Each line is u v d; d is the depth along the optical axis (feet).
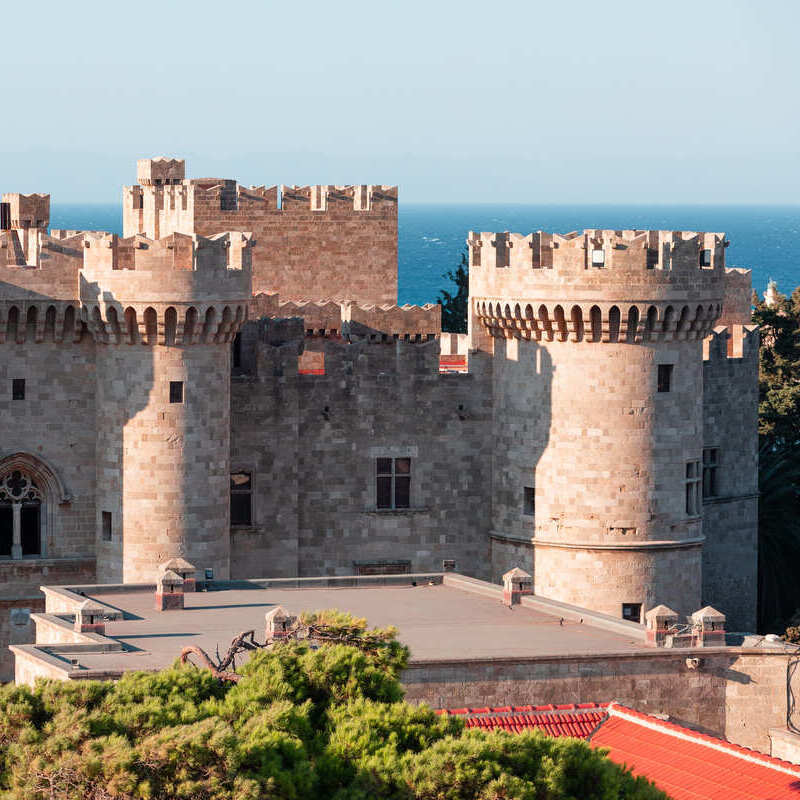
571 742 436.35
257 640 568.41
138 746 416.26
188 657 542.16
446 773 416.46
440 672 545.85
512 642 577.43
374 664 483.10
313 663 468.34
